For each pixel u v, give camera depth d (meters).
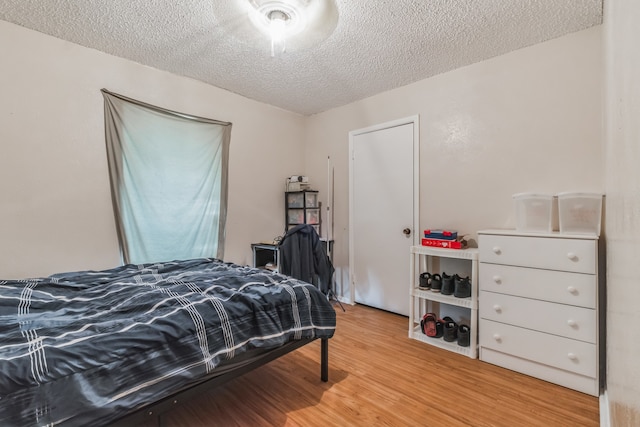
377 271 3.33
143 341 1.19
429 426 1.52
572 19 2.01
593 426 1.51
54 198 2.23
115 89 2.50
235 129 3.31
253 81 3.00
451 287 2.47
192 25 2.08
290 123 3.87
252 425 1.52
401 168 3.11
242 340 1.49
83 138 2.35
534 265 1.95
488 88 2.54
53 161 2.22
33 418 0.93
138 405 1.13
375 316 3.13
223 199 3.19
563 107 2.20
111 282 1.92
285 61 2.60
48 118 2.20
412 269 2.62
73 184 2.31
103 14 1.96
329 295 3.62
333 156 3.75
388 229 3.23
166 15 1.97
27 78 2.12
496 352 2.12
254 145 3.49
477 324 2.28
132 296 1.58
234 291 1.68
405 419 1.57
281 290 1.77
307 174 4.04
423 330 2.58
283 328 1.67
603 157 1.95
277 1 1.82
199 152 3.00
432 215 2.89
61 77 2.25
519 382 1.91
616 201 1.04
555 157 2.23
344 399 1.74
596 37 2.07
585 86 2.11
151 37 2.23
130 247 2.57
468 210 2.66
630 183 0.70
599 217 1.83
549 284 1.90
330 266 3.08
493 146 2.52
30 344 1.06
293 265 2.79
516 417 1.58
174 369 1.24
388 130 3.21
